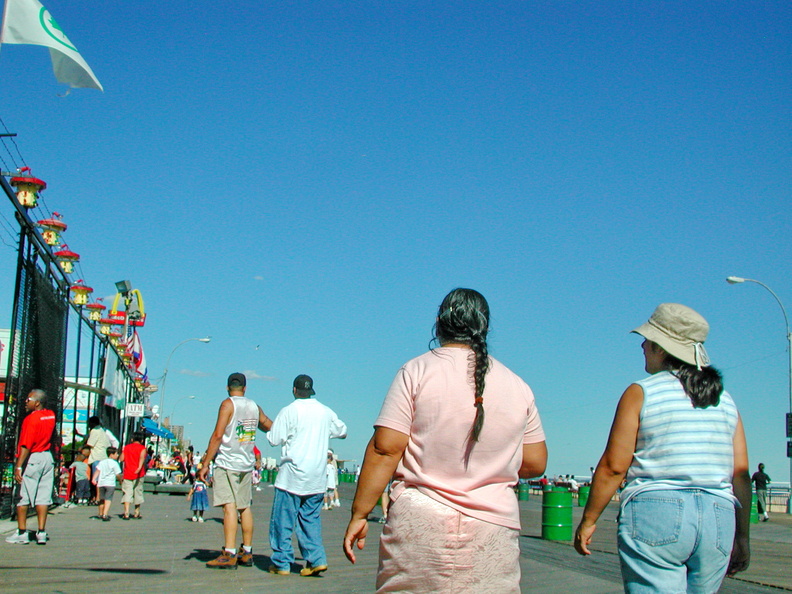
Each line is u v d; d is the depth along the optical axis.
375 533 14.68
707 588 3.53
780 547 16.58
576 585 8.20
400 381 3.32
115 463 15.80
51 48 8.98
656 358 3.91
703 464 3.55
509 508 3.24
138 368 37.19
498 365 3.40
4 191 12.09
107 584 7.15
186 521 15.87
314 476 8.28
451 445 3.20
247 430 8.77
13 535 11.16
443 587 3.12
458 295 3.46
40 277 14.88
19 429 13.59
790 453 29.38
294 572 8.45
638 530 3.53
